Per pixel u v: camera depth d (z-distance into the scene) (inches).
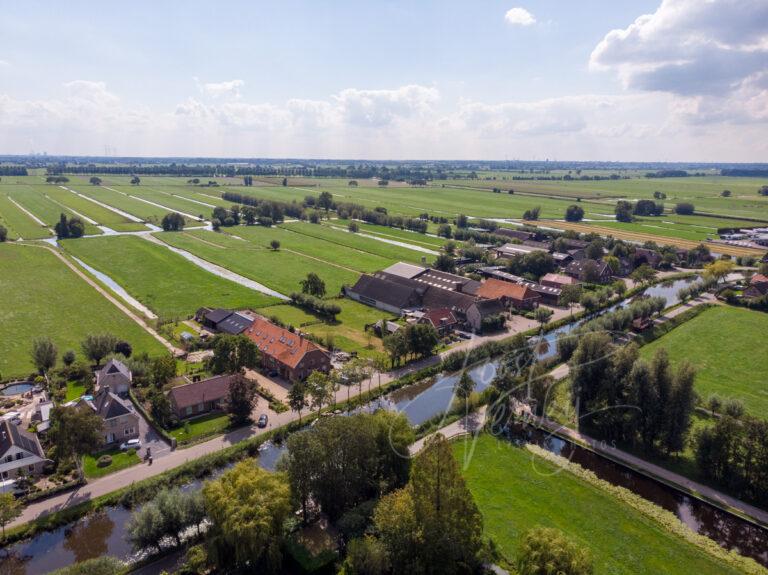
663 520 2471.7
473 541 2079.2
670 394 2893.7
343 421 2502.5
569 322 5305.1
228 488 2174.0
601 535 2373.3
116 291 6097.4
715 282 6565.0
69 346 4439.0
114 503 2596.0
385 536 2101.4
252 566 2185.0
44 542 2372.0
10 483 2662.4
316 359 3946.9
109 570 2016.5
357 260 7859.3
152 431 3221.0
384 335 4749.0
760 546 2399.1
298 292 5836.6
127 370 3720.5
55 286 6087.6
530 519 2464.3
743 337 4899.1
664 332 4992.6
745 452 2672.2
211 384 3550.7
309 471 2358.5
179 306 5541.3
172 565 2213.3
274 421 3321.9
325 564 2187.5
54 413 2792.8
